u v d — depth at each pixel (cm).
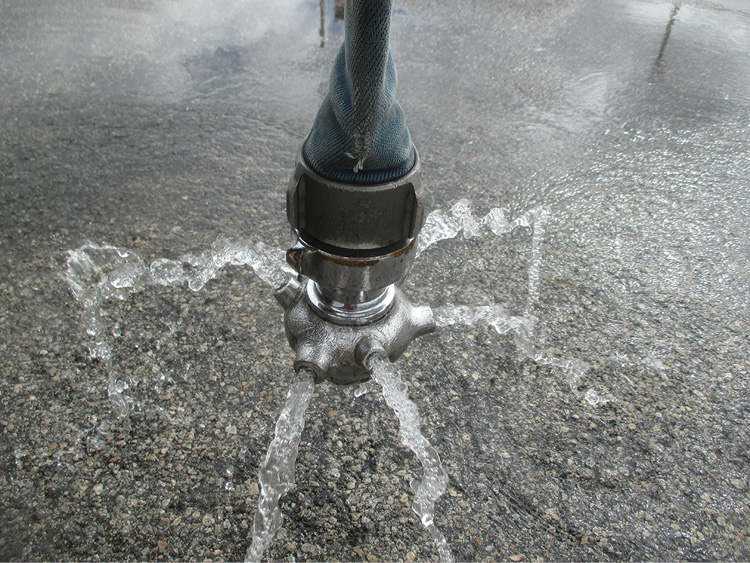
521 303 200
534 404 169
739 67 370
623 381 176
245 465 151
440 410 165
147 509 141
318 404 166
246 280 203
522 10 451
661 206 246
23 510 139
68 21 405
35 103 300
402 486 147
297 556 133
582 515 143
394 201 84
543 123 303
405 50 376
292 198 86
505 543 137
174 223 225
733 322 196
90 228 221
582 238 228
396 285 118
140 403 164
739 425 165
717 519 143
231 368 174
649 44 398
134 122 289
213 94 317
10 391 165
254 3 448
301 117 298
